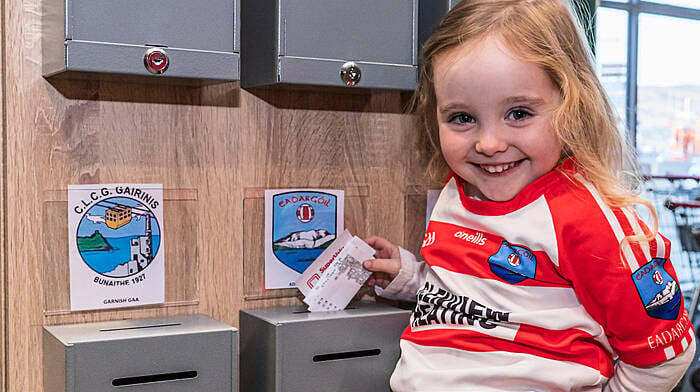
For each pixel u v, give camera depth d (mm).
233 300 1169
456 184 1079
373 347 1123
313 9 1027
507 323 956
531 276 950
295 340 1062
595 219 906
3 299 1026
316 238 1223
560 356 942
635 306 892
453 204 1065
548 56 913
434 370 973
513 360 942
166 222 1113
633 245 902
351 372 1107
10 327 1024
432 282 1069
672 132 4289
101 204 1067
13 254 1020
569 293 954
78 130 1049
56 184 1039
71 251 1052
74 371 910
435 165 1224
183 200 1123
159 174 1105
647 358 912
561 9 984
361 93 1238
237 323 1175
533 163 936
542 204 949
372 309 1179
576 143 956
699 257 3723
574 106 929
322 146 1221
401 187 1288
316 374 1080
